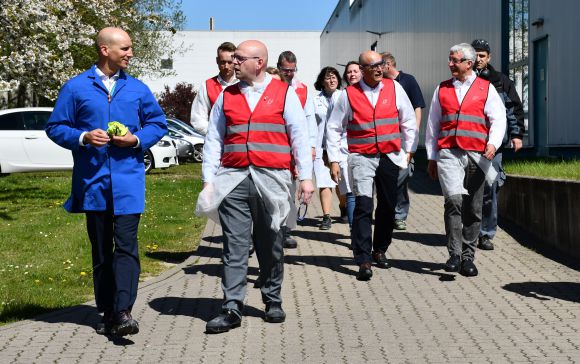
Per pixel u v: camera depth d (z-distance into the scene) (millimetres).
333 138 8781
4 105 30688
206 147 6723
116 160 6301
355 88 8664
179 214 14078
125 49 6430
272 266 6762
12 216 13812
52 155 21250
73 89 6371
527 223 11172
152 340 6266
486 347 5965
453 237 8391
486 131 8492
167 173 23578
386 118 8570
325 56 70375
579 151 16141
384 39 38438
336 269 8977
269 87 6680
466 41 23188
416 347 5988
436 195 15859
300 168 6676
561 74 17172
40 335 6438
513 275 8516
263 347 6051
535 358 5676
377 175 8641
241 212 6598
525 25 19266
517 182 11609
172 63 69312
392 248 10188
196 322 6801
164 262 9719
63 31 19125
